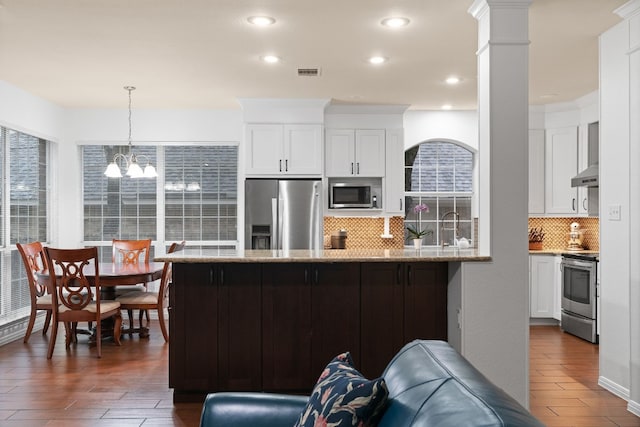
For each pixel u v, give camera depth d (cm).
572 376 492
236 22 421
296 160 716
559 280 705
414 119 781
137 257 695
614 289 433
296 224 707
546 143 745
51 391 445
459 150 804
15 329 634
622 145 417
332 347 424
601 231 449
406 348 195
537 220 779
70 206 761
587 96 686
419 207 745
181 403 419
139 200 777
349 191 745
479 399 131
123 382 469
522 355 379
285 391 423
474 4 384
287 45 477
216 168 779
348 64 538
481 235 393
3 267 618
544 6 389
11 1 380
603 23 422
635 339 396
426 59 520
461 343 382
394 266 426
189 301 419
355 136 744
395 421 149
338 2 382
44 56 510
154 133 766
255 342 421
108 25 427
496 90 376
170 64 537
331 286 424
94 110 762
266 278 422
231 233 779
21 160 660
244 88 639
